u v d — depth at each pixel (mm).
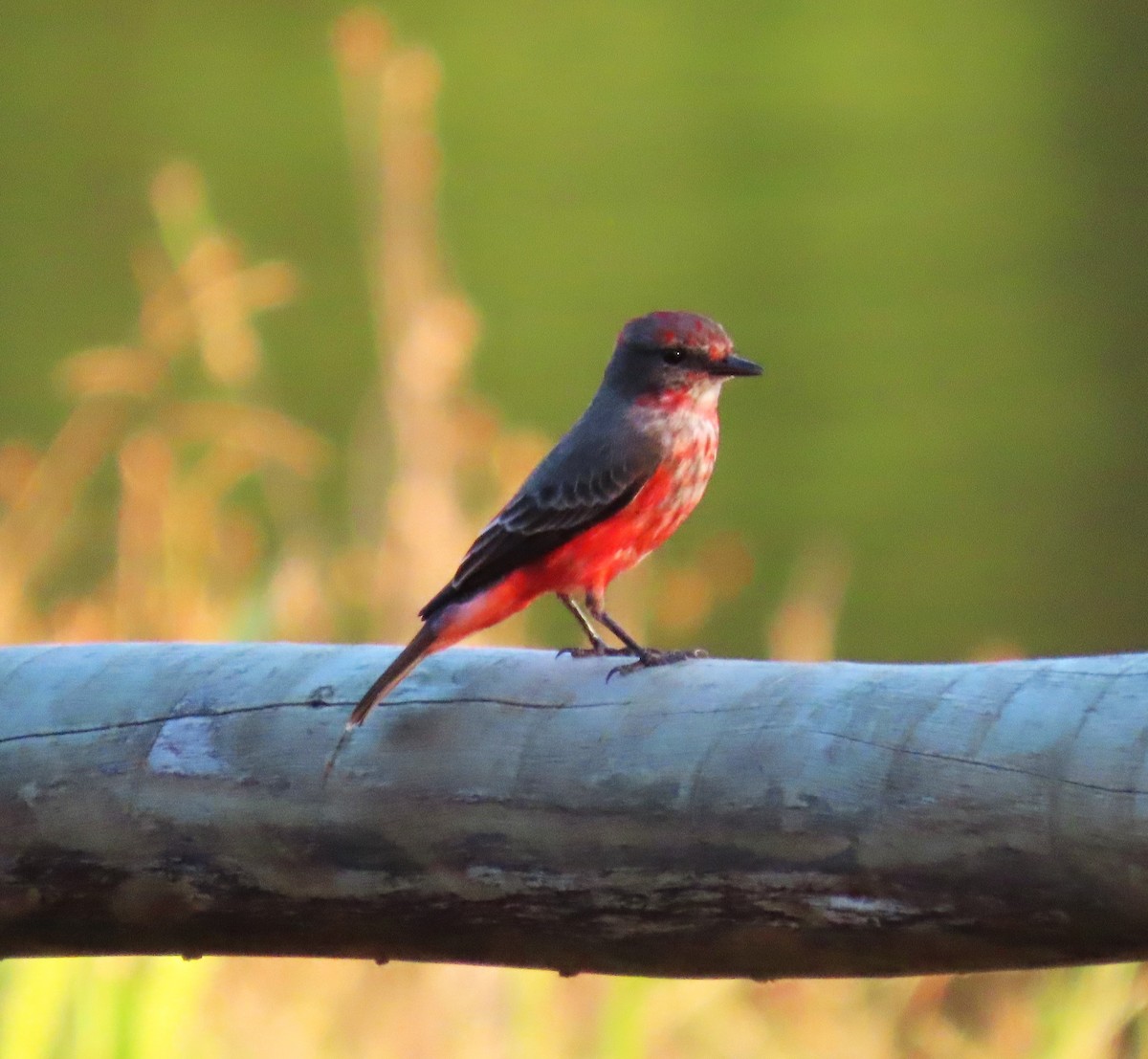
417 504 12766
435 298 13555
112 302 27594
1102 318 30875
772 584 22031
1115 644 22672
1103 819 5176
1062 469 26281
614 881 5840
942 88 40156
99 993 9141
